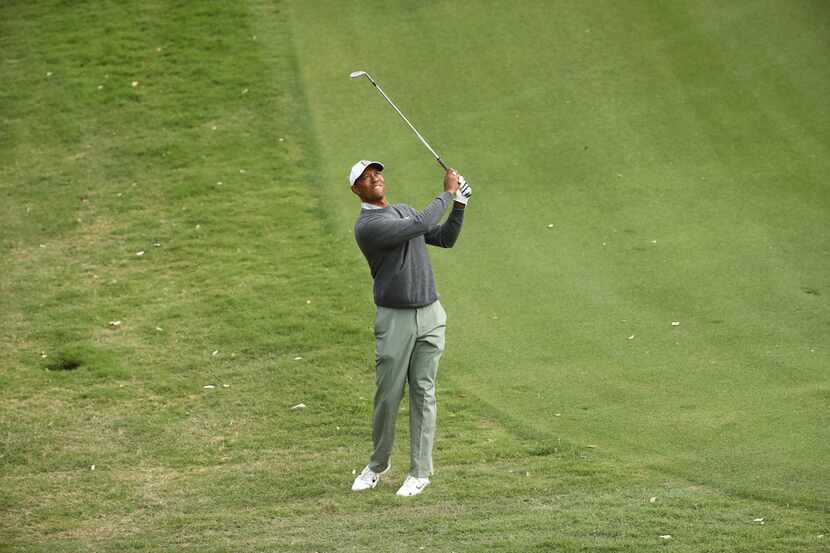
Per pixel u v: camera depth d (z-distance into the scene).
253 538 24.22
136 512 26.53
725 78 57.91
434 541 23.17
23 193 53.66
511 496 25.62
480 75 61.06
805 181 48.56
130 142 57.88
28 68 65.69
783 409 30.02
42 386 35.66
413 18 67.81
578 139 54.19
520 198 49.34
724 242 43.84
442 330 26.25
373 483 26.97
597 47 62.28
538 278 41.97
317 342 37.84
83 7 72.44
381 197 25.92
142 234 48.88
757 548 21.77
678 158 51.72
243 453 30.02
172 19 70.00
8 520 26.36
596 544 22.31
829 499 24.20
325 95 60.72
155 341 38.78
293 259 45.38
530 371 34.28
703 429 29.06
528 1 68.25
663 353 35.00
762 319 37.06
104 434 31.92
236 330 39.12
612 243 44.62
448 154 53.72
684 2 65.56
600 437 29.11
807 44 59.91
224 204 51.19
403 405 32.62
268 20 69.19
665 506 24.25
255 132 57.94
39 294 43.69
